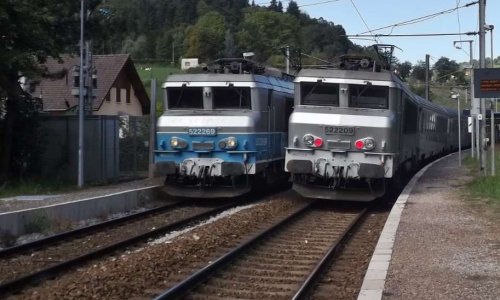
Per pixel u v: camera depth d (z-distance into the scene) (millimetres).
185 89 19562
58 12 24516
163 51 68500
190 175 19047
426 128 31344
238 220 15594
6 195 19656
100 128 24922
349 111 17922
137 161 29016
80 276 9695
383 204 19656
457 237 12258
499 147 54594
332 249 11336
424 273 9250
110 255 11805
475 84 22703
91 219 16594
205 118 18938
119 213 17969
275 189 24266
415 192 20484
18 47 21828
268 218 16406
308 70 18484
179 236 13586
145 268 10062
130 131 28672
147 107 54812
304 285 8531
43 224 14602
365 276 9016
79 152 22953
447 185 22875
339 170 17531
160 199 20734
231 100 19391
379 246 11312
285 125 22703
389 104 17969
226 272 10102
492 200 18078
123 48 69938
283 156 22484
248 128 18734
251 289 9078
